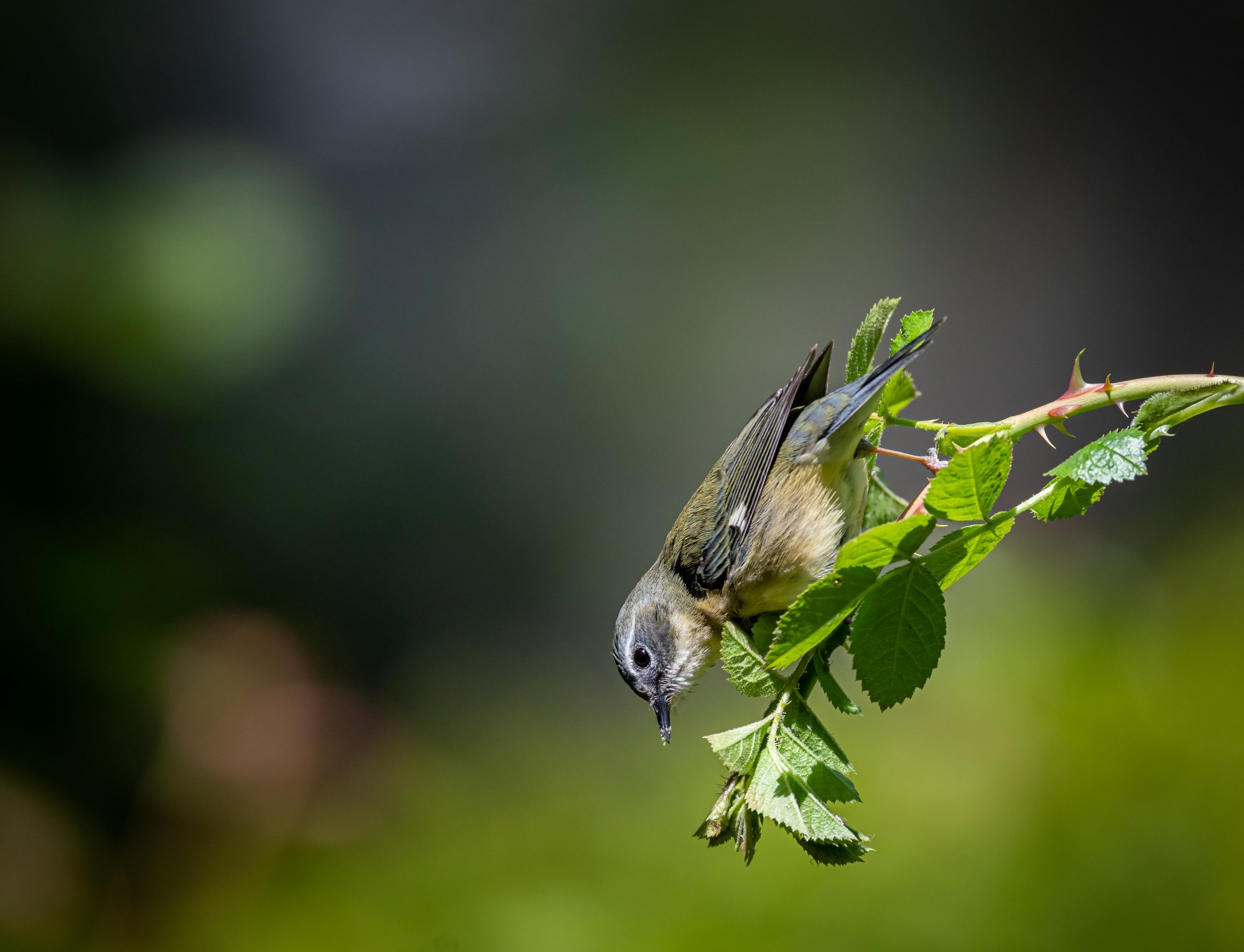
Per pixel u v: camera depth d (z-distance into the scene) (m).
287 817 9.95
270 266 10.66
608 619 21.70
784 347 23.70
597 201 24.27
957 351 23.64
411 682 19.16
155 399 10.72
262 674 10.34
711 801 10.01
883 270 24.00
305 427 19.86
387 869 9.70
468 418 22.48
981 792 8.71
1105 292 23.64
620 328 23.70
